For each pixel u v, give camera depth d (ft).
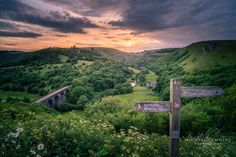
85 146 16.69
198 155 19.34
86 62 594.24
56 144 16.28
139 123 81.10
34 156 15.10
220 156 21.33
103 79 375.86
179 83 18.01
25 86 380.37
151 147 17.94
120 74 463.01
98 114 92.89
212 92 18.45
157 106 18.22
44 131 17.22
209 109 116.67
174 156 17.81
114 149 16.94
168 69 478.59
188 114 93.91
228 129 93.81
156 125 82.69
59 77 422.00
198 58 474.49
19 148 15.31
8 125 19.35
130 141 18.01
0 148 15.19
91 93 315.99
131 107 18.57
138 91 362.94
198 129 87.97
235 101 100.94
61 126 19.38
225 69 296.51
